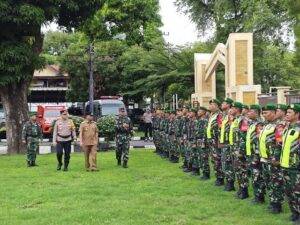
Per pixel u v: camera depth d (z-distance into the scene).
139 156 20.89
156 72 36.91
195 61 32.47
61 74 47.84
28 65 22.42
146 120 29.42
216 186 13.18
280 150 9.76
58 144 16.97
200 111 14.50
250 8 37.06
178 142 17.45
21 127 23.44
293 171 9.21
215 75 33.44
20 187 13.56
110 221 9.55
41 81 50.00
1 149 26.00
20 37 22.61
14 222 9.62
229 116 12.22
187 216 9.91
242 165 11.48
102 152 22.83
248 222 9.38
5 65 21.84
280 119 10.12
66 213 10.27
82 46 43.12
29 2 21.86
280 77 38.66
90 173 16.14
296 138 9.18
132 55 40.09
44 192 12.68
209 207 10.66
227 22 38.44
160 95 41.19
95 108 32.75
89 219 9.72
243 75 24.23
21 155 22.44
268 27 36.50
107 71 41.62
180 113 17.38
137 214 10.09
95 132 16.88
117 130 17.70
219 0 38.28
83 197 11.96
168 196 11.96
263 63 37.69
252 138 10.86
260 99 22.73
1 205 11.25
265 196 11.32
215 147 13.13
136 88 40.34
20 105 23.50
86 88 42.75
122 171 16.50
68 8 22.53
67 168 17.08
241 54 24.20
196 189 12.79
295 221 9.29
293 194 9.27
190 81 36.94
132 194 12.27
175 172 16.00
